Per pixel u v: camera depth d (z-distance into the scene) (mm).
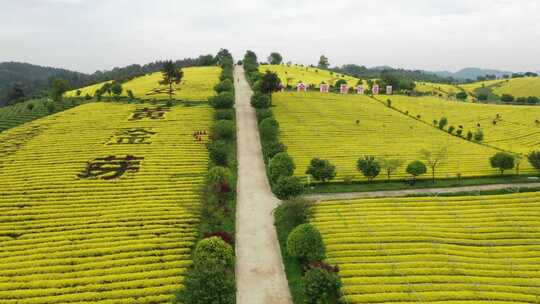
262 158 81312
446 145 95625
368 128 106250
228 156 80375
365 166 69438
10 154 79375
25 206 58375
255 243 50000
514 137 108562
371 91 158500
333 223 54594
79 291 41219
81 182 66125
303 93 139875
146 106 114562
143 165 73500
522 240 51531
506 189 66750
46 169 71438
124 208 57906
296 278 43094
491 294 40844
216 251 41969
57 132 92438
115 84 134625
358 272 44094
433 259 47094
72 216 55781
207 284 35531
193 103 118438
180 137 88812
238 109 116312
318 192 66938
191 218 55594
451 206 60188
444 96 198125
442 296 40438
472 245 50656
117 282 42469
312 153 85312
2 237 50625
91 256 47156
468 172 76938
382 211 58219
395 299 39938
